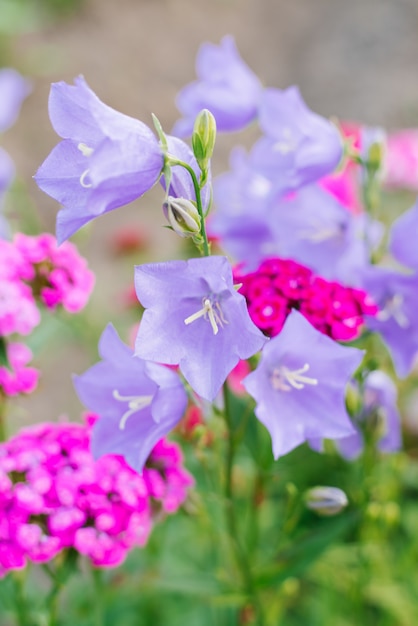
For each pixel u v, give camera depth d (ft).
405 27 5.41
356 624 2.03
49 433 1.61
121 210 3.76
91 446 1.49
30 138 4.34
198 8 5.73
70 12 5.37
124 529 1.55
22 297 1.64
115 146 1.29
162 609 2.09
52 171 1.35
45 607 1.66
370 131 1.73
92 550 1.52
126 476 1.55
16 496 1.51
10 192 2.52
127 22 5.44
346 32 5.43
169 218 1.35
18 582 1.69
